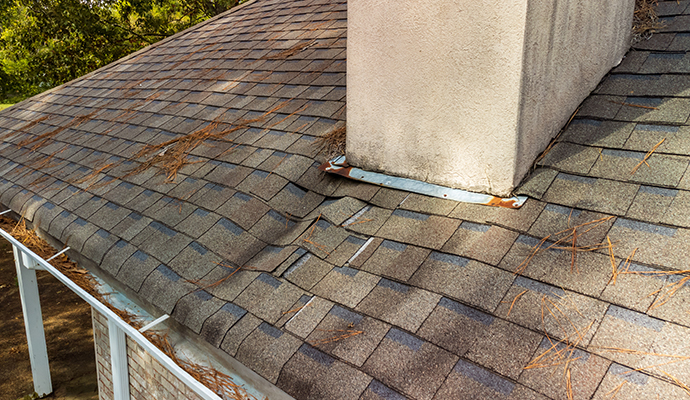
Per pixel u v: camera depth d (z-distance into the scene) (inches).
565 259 92.4
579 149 115.1
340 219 129.8
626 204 97.3
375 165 141.1
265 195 152.5
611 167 106.7
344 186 143.8
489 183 115.0
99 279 169.8
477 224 109.4
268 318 106.8
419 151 127.6
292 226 138.6
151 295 130.8
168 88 277.7
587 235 95.2
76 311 411.5
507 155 109.0
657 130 110.0
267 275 120.0
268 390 105.6
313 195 147.5
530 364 77.6
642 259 86.2
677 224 89.0
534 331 82.4
